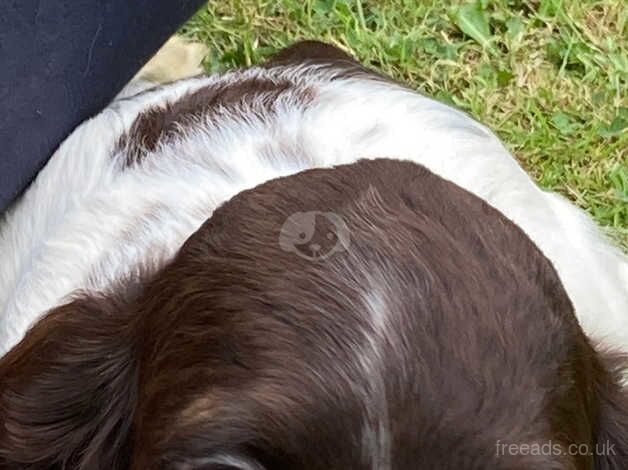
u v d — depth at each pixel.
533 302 0.35
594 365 0.39
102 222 0.47
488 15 0.76
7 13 0.52
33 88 0.54
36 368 0.40
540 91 0.72
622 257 0.59
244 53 0.73
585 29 0.75
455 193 0.37
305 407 0.33
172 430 0.34
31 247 0.52
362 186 0.37
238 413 0.33
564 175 0.69
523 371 0.34
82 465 0.39
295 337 0.34
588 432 0.36
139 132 0.51
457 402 0.33
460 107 0.70
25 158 0.54
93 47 0.56
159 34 0.60
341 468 0.33
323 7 0.75
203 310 0.36
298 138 0.48
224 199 0.44
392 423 0.33
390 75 0.70
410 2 0.76
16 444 0.40
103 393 0.40
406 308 0.34
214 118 0.50
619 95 0.73
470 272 0.35
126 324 0.40
